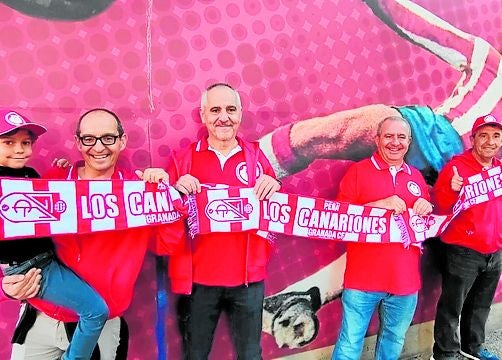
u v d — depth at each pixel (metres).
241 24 3.05
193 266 2.77
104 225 2.43
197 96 2.95
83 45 2.68
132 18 2.78
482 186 3.24
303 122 3.25
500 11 3.92
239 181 2.79
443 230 3.22
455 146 3.76
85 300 2.28
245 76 3.07
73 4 2.65
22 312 2.44
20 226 2.23
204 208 2.71
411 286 3.08
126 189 2.48
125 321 2.78
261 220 2.82
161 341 2.98
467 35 3.78
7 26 2.53
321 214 2.96
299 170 3.26
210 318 2.79
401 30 3.54
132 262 2.54
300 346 3.36
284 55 3.18
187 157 2.76
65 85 2.65
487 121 3.18
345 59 3.36
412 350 3.71
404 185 3.15
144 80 2.82
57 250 2.40
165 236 2.60
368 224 3.04
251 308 2.80
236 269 2.76
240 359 2.82
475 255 3.28
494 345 3.83
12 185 2.22
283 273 3.28
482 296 3.49
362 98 3.43
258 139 3.13
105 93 2.74
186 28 2.90
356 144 3.42
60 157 2.66
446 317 3.42
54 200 2.32
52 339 2.41
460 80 3.77
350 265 3.15
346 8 3.35
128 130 2.79
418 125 3.61
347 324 3.14
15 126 2.18
